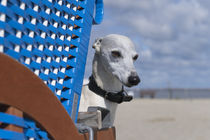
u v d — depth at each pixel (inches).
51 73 72.5
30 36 63.9
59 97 77.0
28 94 58.8
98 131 89.5
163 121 559.8
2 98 53.9
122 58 118.3
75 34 86.0
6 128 56.2
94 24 118.5
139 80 113.3
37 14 66.0
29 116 60.4
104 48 120.3
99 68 118.3
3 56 52.9
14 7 58.9
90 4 95.0
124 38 124.5
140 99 1334.9
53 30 72.7
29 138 61.4
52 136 66.4
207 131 441.1
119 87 121.8
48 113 64.2
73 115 83.8
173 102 1132.5
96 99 113.5
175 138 382.6
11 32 58.5
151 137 389.4
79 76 87.4
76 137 74.4
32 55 65.1
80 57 87.7
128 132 430.3
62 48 78.1
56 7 74.1
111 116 116.8
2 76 53.3
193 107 876.6
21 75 56.7
